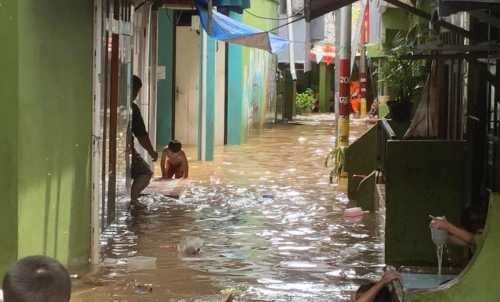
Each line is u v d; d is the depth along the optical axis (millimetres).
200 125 17109
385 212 7984
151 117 14812
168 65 19422
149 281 7215
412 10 6480
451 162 7824
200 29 16703
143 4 12875
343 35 14000
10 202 6156
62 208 7145
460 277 4801
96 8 7684
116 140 9703
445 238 5668
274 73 28781
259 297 6719
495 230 4715
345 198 12266
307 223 10203
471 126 7723
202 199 12023
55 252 7004
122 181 10359
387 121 11320
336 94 14797
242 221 10297
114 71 9469
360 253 8477
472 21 7621
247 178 14461
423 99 9367
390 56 12336
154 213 10766
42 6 6496
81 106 7539
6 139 6137
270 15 25219
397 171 7887
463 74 8383
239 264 7918
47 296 2736
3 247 6180
